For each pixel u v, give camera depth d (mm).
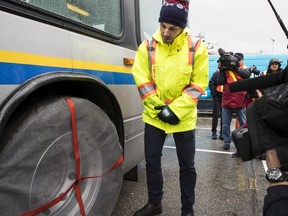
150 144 2361
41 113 1517
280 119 1164
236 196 3109
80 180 1808
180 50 2197
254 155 1290
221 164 4246
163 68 2215
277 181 1213
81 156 1783
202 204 2914
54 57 1683
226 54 4832
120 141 2316
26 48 1493
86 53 1978
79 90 2027
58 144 1615
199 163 4297
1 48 1366
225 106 5008
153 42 2275
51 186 1619
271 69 4965
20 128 1434
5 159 1370
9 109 1341
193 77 2264
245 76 4754
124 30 2545
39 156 1512
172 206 2844
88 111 1776
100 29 2209
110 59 2279
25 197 1464
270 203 1177
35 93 1708
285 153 1200
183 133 2309
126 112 2570
